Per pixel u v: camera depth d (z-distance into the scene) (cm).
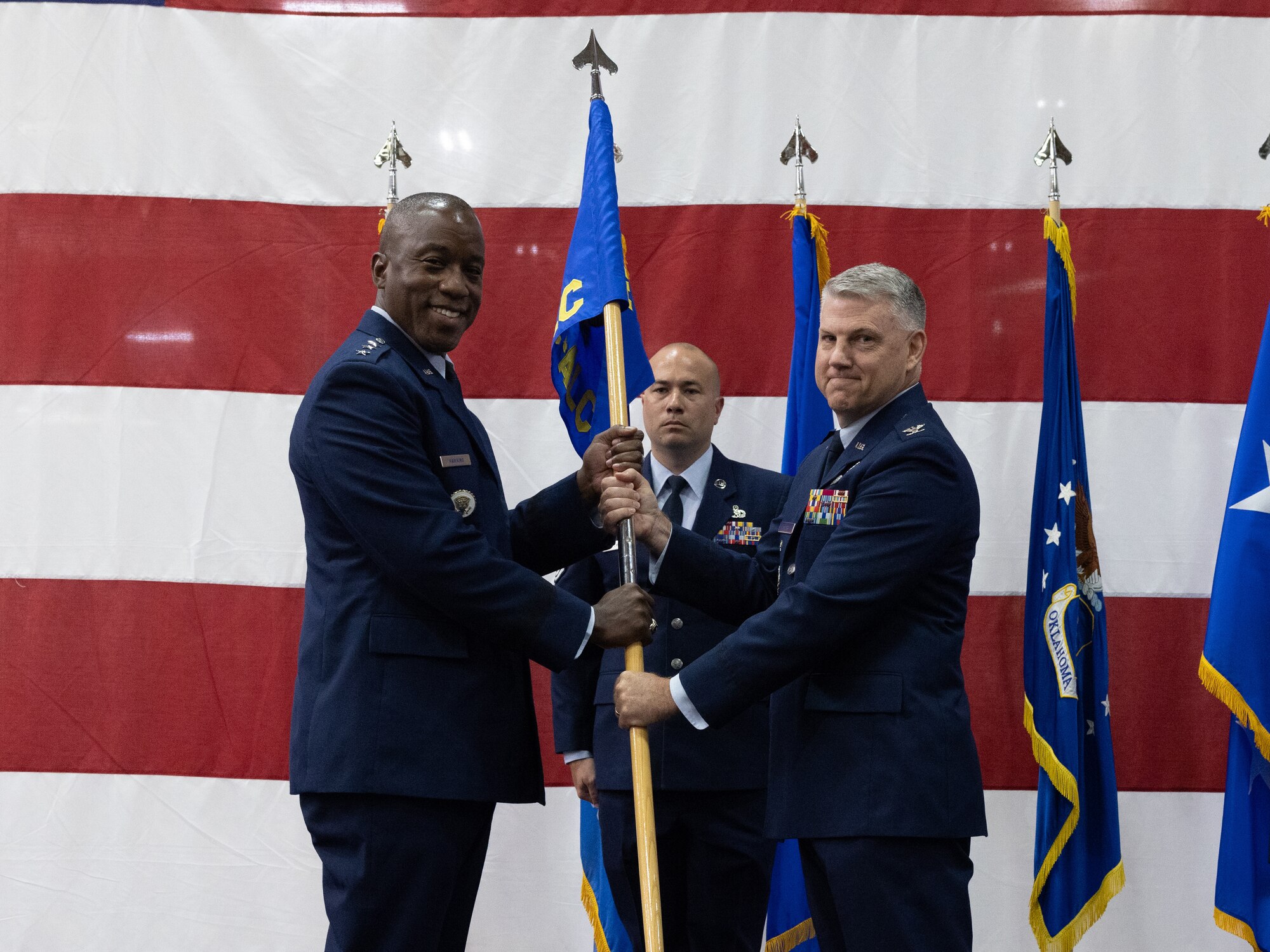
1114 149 366
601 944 331
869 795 228
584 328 288
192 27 370
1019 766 348
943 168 368
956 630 245
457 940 234
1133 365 360
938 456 242
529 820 350
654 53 371
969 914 235
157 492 358
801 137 352
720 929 297
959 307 364
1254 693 309
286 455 360
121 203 365
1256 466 321
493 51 371
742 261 365
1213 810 348
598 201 284
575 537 269
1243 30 368
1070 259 339
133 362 362
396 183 353
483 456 243
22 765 350
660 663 305
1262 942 311
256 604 355
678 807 298
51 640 354
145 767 351
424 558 218
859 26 371
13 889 347
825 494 253
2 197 365
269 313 364
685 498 326
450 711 222
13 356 361
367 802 217
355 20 371
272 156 368
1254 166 364
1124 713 351
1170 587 354
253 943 346
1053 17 370
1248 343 359
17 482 358
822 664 242
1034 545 332
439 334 245
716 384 330
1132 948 344
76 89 368
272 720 352
